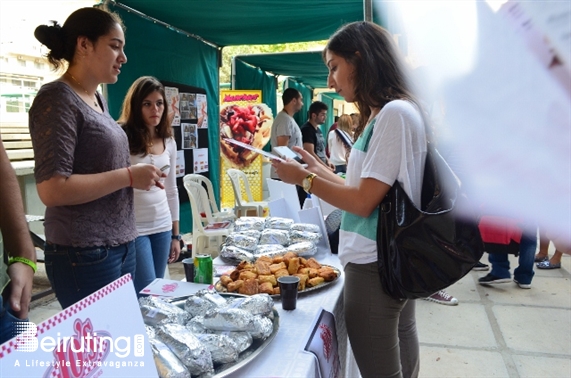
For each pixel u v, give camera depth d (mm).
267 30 4797
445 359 2607
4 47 4910
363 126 1390
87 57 1449
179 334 933
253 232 2135
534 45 454
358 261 1248
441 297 3486
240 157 6703
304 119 11094
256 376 948
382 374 1283
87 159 1423
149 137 2234
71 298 1446
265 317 1138
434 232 1091
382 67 1222
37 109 1319
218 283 1516
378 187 1148
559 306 3381
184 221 4812
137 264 2025
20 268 992
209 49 5289
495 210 497
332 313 1330
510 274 3859
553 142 451
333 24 4672
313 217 2178
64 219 1401
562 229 457
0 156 1029
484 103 483
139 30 3811
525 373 2439
